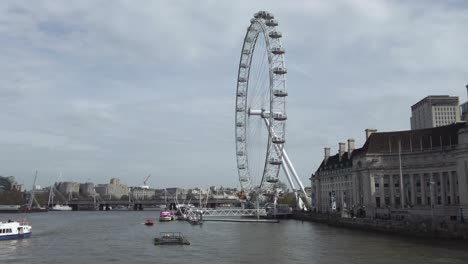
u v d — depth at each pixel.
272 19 177.12
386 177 180.50
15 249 101.12
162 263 79.44
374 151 183.25
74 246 106.25
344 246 97.38
